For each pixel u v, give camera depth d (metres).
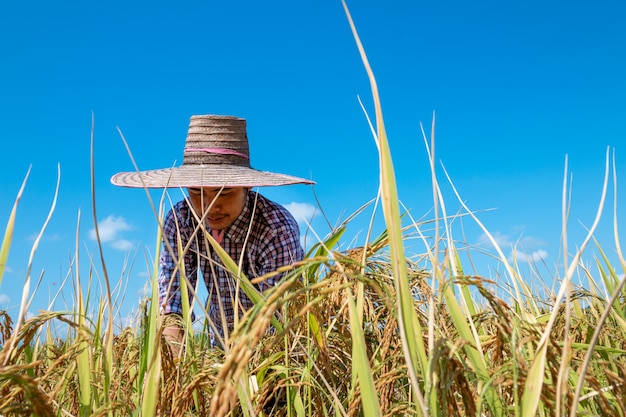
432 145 1.48
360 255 2.43
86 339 1.76
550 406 1.36
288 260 4.21
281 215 4.29
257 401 2.13
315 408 2.32
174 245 4.11
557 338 2.18
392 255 1.32
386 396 1.80
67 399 2.16
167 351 2.09
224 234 4.21
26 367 1.31
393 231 1.32
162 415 2.09
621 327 2.32
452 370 1.31
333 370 2.49
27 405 1.31
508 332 1.38
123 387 2.46
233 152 4.76
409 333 1.33
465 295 2.12
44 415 1.29
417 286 2.22
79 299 1.95
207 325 3.04
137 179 4.28
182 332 3.07
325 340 2.15
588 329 2.22
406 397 2.23
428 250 1.71
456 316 1.58
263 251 4.22
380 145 1.33
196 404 2.29
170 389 2.11
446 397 1.34
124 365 2.49
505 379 1.43
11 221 1.60
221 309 1.89
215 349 2.69
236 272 2.13
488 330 2.14
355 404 1.76
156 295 2.12
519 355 1.40
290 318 2.15
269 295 1.13
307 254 2.66
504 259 1.94
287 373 2.26
